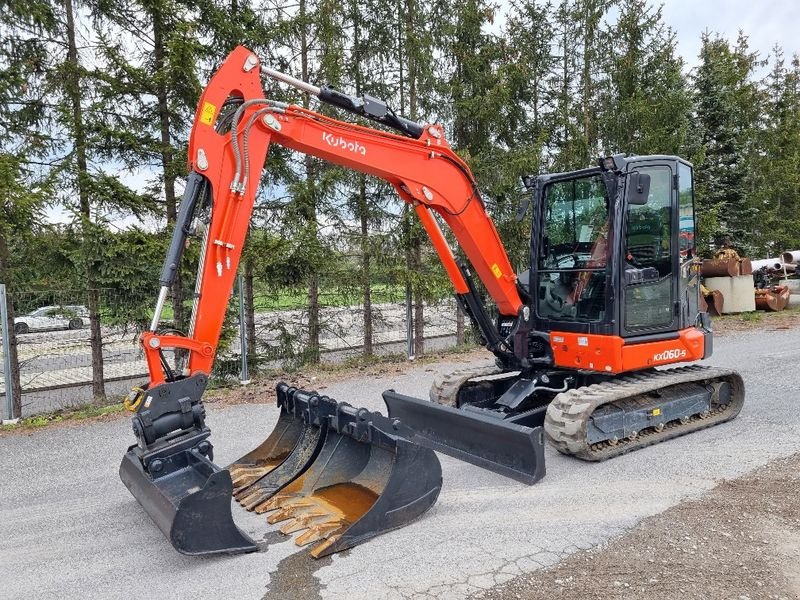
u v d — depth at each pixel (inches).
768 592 114.6
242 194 160.9
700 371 232.1
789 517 147.5
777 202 928.3
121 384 424.5
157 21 362.9
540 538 141.9
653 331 213.0
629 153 554.3
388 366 396.8
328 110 425.1
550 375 225.9
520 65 482.3
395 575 126.7
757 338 451.2
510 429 178.2
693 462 191.5
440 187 205.9
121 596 123.7
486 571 126.8
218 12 370.3
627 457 199.9
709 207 695.1
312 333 424.2
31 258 343.9
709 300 588.1
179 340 152.6
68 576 133.2
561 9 570.6
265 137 168.4
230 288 160.9
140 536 154.3
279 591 122.5
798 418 238.2
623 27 554.9
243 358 354.0
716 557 128.8
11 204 304.5
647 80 571.2
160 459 146.0
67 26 366.9
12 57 348.2
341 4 420.8
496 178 452.4
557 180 222.5
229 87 161.2
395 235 426.9
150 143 362.6
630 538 139.6
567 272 219.3
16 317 342.6
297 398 183.8
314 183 402.3
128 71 345.7
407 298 417.7
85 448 233.5
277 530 150.9
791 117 1019.3
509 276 225.1
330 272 421.4
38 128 356.2
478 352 445.7
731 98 733.3
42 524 163.0
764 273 688.4
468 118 462.0
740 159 724.7
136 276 352.5
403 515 151.4
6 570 137.0
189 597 122.0
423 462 155.8
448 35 449.1
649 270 211.3
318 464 173.5
